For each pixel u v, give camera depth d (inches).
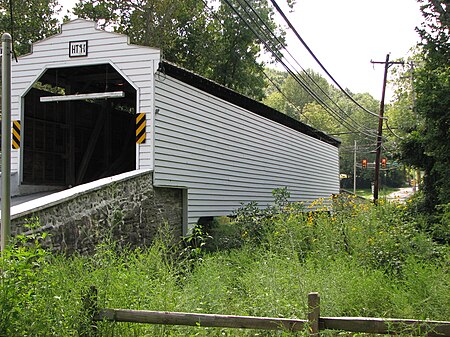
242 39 1063.6
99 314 158.1
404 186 2596.0
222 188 545.0
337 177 1109.1
